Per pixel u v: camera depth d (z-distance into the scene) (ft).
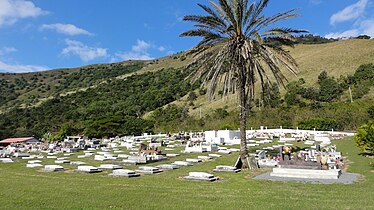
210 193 30.45
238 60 52.26
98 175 44.37
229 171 47.34
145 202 26.40
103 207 24.63
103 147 103.55
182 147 93.66
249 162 50.88
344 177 39.52
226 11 51.78
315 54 290.35
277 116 162.30
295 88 209.67
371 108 140.67
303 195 29.01
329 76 226.99
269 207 24.31
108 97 322.55
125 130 179.73
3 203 26.14
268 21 53.52
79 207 24.61
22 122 255.91
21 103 369.71
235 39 51.67
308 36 443.32
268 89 58.34
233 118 172.45
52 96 388.78
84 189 32.83
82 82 461.37
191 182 37.76
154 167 51.16
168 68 424.87
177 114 227.20
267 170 48.14
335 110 156.87
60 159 68.64
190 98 264.52
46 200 27.20
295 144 95.25
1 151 89.04
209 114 203.51
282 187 33.60
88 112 262.47
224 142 103.40
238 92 55.83
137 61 637.30
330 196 28.32
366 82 200.44
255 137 120.78
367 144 61.00
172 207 24.62
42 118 261.44
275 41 54.44
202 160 62.75
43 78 529.45
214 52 51.78
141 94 311.06
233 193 30.37
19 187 34.47
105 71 516.32
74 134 200.75
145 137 143.33
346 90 203.21
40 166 56.03
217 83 53.11
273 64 50.93
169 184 36.29
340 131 135.95
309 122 143.33
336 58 257.55
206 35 53.06
